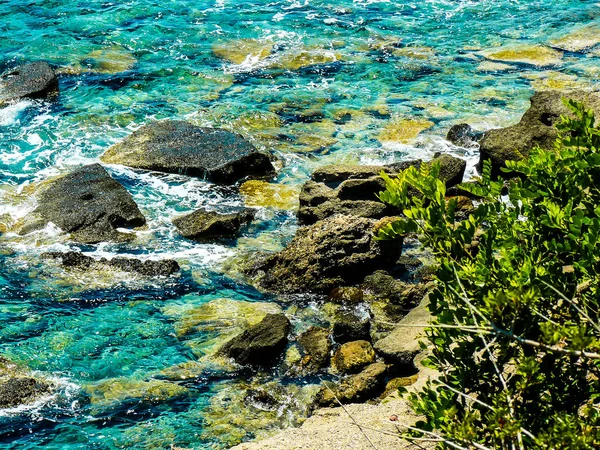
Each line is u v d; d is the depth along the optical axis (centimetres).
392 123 1902
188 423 1027
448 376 622
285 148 1798
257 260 1402
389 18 2525
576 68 2169
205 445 988
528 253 648
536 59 2233
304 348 1166
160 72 2122
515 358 611
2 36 2275
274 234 1494
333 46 2314
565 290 609
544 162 688
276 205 1595
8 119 1859
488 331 560
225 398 1077
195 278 1348
